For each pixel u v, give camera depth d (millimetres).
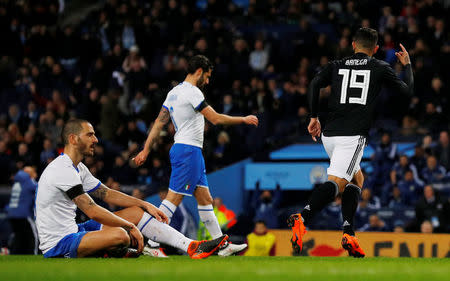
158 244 20703
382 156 44219
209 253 18938
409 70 19750
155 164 46156
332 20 63219
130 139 51844
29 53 67875
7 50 68438
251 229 42906
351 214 19656
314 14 64500
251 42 63250
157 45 65562
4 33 68562
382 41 55750
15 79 64812
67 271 12156
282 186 47406
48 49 67250
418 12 59281
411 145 47281
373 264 15477
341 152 19281
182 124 21859
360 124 19297
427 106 48531
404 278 10945
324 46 58281
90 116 56875
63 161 18859
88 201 18672
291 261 17500
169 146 47812
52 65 62094
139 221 19641
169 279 10562
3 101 60344
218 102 53531
